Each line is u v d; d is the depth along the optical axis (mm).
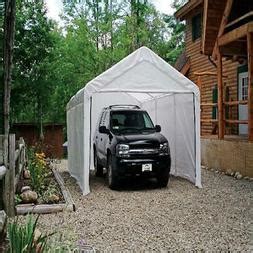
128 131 11445
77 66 31953
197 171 10719
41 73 19312
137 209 7953
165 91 10477
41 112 20812
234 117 17109
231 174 12734
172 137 13180
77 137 11492
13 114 19953
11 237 3699
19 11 18344
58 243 4273
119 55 32781
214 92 18953
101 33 34094
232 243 5652
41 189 9328
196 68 21141
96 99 14914
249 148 11836
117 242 5730
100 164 12828
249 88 11852
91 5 34562
